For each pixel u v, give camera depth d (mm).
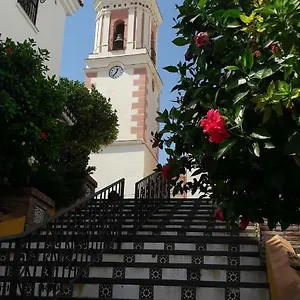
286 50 3004
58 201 8977
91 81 21469
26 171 7926
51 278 4801
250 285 5449
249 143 3104
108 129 12562
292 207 3406
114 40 22422
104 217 6473
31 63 7258
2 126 6770
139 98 20688
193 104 3662
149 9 23203
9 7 9656
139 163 19328
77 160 11062
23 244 4379
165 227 8016
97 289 5617
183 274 5898
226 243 6672
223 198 3693
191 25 3969
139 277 5922
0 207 7773
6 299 4188
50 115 7480
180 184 4137
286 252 5590
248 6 3613
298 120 2941
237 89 3334
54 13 11961
